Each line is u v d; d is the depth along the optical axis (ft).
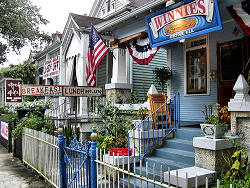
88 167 14.05
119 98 31.91
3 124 39.73
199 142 14.44
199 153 14.61
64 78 48.44
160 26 23.07
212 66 26.37
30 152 25.07
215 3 18.35
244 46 23.48
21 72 75.61
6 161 29.22
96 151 13.20
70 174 16.48
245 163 13.35
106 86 33.17
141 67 42.11
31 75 77.10
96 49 29.71
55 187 18.98
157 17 23.16
